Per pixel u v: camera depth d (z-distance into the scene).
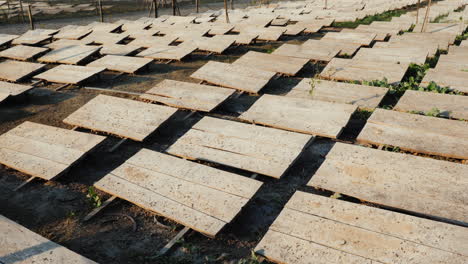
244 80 12.24
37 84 13.61
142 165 7.68
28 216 6.78
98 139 8.67
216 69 13.14
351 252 5.17
